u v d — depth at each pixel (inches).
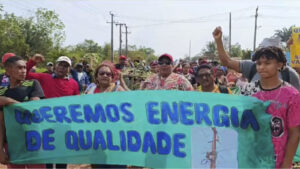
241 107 144.3
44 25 2230.6
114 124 158.1
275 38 170.2
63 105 161.6
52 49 2241.6
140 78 533.3
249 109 140.6
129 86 518.3
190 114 152.0
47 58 1951.3
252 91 140.4
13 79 162.4
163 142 153.4
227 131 147.0
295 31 302.2
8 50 1958.7
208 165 148.5
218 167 147.2
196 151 150.3
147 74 549.0
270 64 127.3
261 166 136.9
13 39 1999.3
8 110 161.3
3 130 163.9
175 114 153.3
